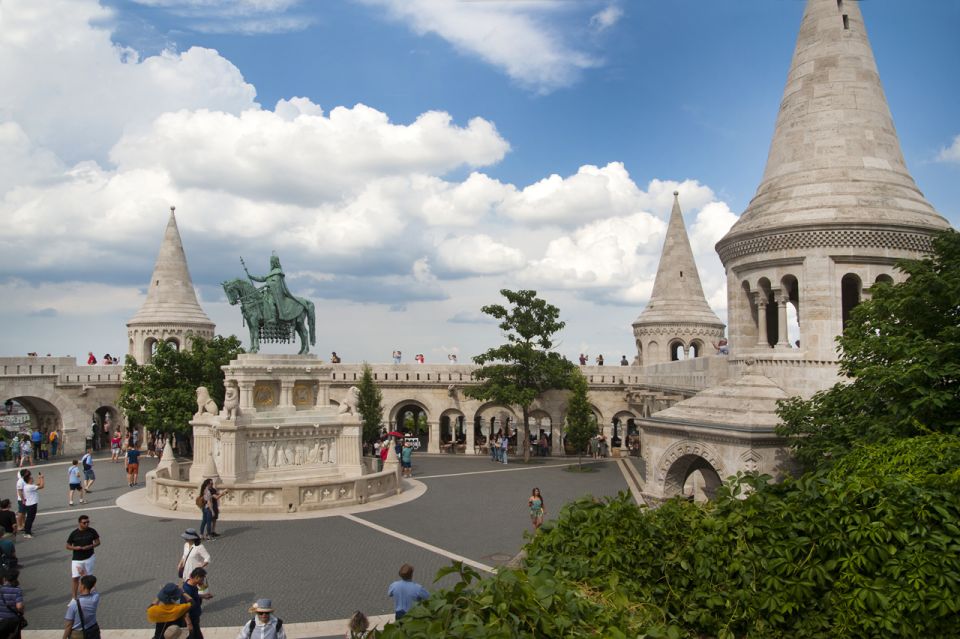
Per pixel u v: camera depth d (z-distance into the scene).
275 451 30.16
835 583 7.87
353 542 21.62
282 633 11.20
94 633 12.02
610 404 51.16
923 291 14.61
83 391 45.31
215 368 43.47
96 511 26.20
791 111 23.05
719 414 17.80
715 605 8.16
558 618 6.40
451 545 21.38
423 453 50.62
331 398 51.69
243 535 22.50
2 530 15.64
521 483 34.69
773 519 8.60
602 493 31.39
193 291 54.34
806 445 15.40
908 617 7.39
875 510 8.18
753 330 23.42
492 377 45.62
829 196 21.12
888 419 13.77
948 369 12.95
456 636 5.86
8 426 55.66
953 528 7.84
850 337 16.06
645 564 8.86
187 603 12.21
